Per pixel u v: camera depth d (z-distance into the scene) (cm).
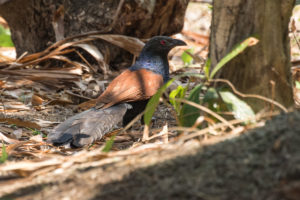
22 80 1042
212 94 525
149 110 550
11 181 421
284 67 555
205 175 343
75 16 1176
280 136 361
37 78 1053
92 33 1131
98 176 383
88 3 1164
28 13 1216
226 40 565
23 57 1230
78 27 1182
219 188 325
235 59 559
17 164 445
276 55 548
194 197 320
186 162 372
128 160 411
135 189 347
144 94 761
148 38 1233
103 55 1206
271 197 303
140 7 1136
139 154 442
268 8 538
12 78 1048
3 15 1254
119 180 366
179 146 432
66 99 976
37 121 824
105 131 696
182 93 599
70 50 1112
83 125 689
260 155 347
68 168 435
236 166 343
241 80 562
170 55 1397
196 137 532
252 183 321
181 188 332
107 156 454
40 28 1230
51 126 814
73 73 1081
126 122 838
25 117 855
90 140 664
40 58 1131
